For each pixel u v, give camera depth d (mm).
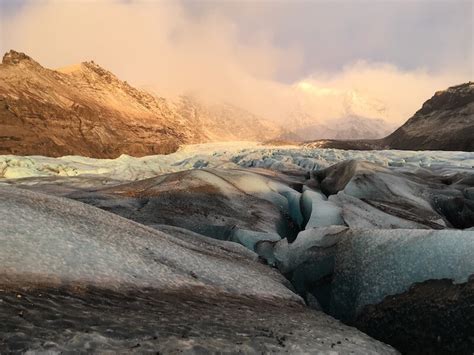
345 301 12281
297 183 36594
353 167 33812
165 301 9312
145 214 24516
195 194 27453
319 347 8156
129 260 10836
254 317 9664
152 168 59156
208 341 7281
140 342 6703
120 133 161625
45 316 6840
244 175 32688
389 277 11062
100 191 29781
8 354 5457
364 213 25484
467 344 8562
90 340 6352
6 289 7457
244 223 24719
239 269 14070
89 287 8797
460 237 10422
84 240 10844
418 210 27953
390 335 10070
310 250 15094
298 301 13195
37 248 9461
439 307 9398
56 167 63688
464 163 63656
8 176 56406
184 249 13945
